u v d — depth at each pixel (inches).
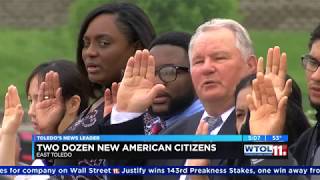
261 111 382.9
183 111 471.8
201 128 410.9
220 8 1594.5
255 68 420.8
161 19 1547.7
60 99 504.7
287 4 2423.7
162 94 466.6
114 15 477.7
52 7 2600.9
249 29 2336.4
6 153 465.1
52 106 505.7
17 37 2427.4
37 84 522.6
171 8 1537.9
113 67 477.1
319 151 415.5
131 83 417.7
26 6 2618.1
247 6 2426.2
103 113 452.1
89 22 482.3
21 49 2314.2
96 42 477.7
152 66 417.7
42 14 2588.6
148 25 486.6
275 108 382.3
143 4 1544.0
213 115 426.9
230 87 416.2
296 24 2347.4
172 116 471.5
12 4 2625.5
